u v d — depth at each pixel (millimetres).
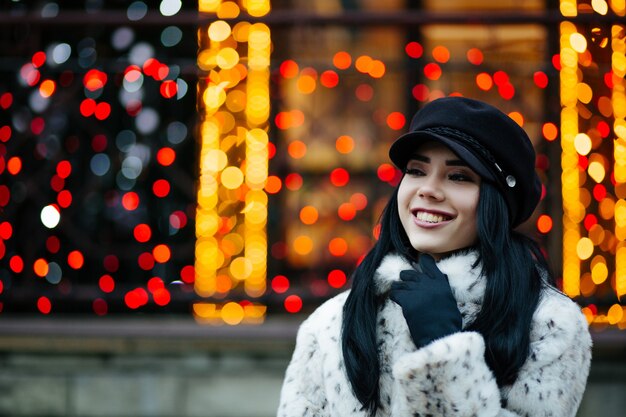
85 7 4582
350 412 1816
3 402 3842
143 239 4352
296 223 4500
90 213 4391
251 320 4062
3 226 4121
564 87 4160
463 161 1771
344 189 4539
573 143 4156
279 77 4230
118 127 4391
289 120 4344
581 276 4203
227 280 4309
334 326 1939
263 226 4312
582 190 4246
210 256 4297
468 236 1807
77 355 3852
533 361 1670
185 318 4160
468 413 1588
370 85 4562
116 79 4223
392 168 4195
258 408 3803
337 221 4512
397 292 1757
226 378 3820
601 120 4223
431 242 1797
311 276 4469
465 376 1596
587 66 4117
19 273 4301
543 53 4480
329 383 1867
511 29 4520
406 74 4547
